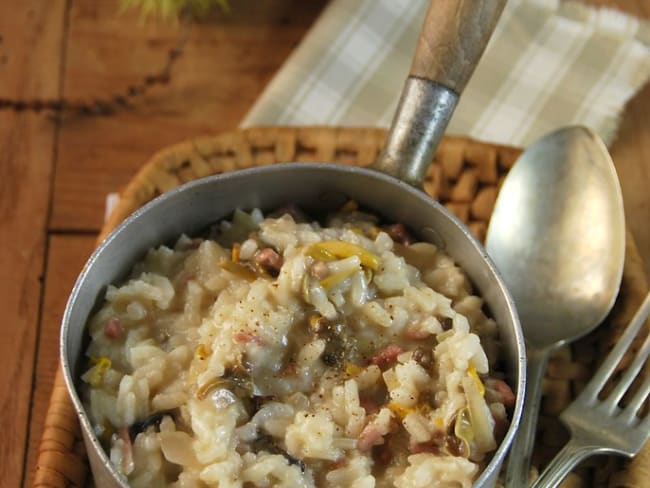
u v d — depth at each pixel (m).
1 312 0.46
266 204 0.41
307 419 0.36
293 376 0.37
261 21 0.54
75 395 0.35
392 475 0.36
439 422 0.36
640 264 0.43
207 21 0.54
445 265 0.40
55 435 0.40
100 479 0.36
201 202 0.40
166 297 0.39
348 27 0.52
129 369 0.38
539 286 0.42
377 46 0.52
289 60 0.51
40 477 0.39
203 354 0.37
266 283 0.38
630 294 0.42
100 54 0.53
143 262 0.40
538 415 0.41
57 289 0.47
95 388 0.37
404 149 0.40
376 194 0.41
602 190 0.43
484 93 0.51
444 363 0.37
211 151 0.46
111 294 0.39
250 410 0.37
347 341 0.38
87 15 0.54
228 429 0.36
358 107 0.51
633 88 0.51
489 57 0.51
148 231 0.40
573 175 0.43
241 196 0.41
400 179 0.40
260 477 0.35
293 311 0.38
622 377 0.40
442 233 0.40
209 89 0.53
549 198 0.43
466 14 0.39
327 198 0.41
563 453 0.39
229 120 0.52
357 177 0.40
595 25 0.52
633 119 0.50
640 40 0.52
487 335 0.39
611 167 0.43
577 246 0.42
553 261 0.42
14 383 0.45
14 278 0.47
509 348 0.38
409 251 0.40
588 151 0.44
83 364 0.38
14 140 0.51
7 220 0.49
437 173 0.46
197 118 0.52
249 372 0.37
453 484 0.35
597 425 0.40
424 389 0.37
